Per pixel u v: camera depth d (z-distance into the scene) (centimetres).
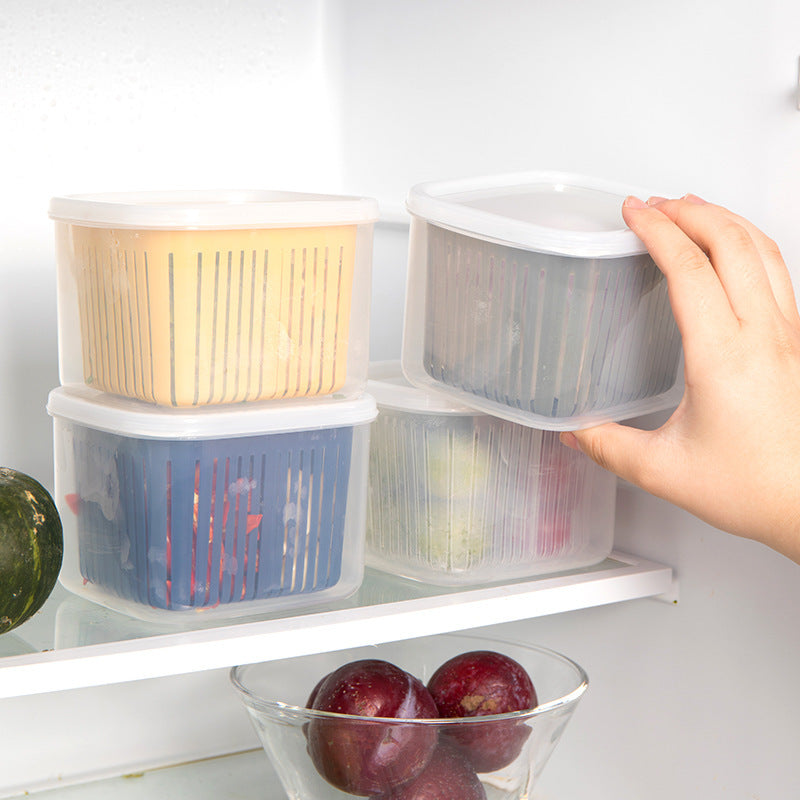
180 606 65
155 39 96
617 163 83
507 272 66
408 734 64
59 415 69
